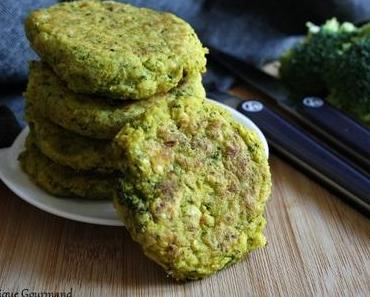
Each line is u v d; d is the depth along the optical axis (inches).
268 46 17.4
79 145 11.3
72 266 10.9
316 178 13.1
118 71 10.5
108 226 11.7
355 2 17.4
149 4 15.5
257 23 17.3
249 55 17.1
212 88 16.0
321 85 16.1
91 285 10.5
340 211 12.4
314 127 14.3
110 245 11.3
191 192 10.3
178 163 10.3
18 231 11.7
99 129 11.0
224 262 10.5
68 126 11.2
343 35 16.4
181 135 10.5
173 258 10.0
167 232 9.9
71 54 10.7
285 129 13.8
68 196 11.4
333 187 12.7
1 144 13.1
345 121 14.1
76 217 11.0
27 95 11.9
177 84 11.5
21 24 13.5
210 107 11.0
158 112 10.5
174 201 10.1
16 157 12.4
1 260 11.0
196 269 10.2
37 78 11.7
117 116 10.9
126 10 12.5
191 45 11.4
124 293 10.4
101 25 11.7
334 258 11.2
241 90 16.4
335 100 15.5
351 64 15.1
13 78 13.8
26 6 13.5
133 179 10.0
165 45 11.2
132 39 11.3
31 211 12.1
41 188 11.6
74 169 11.4
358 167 13.1
